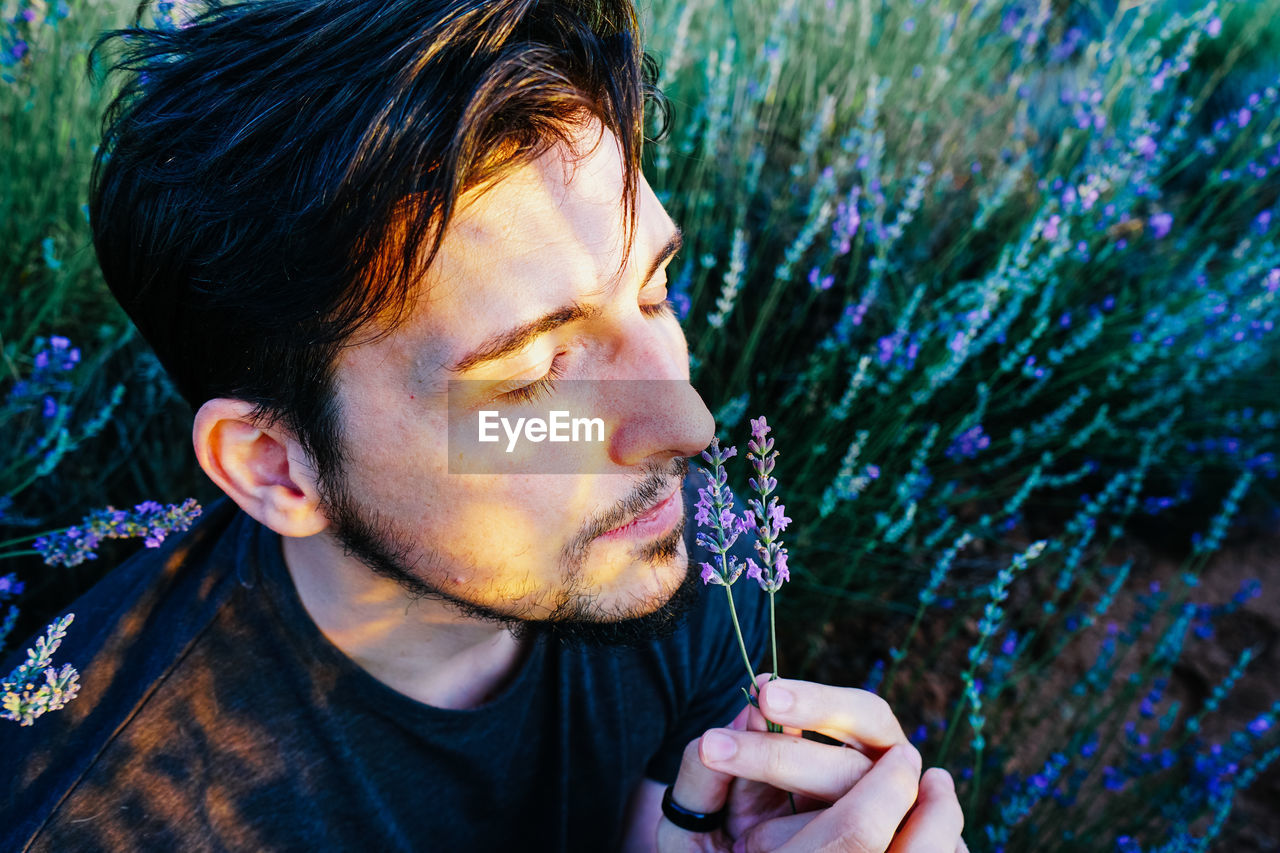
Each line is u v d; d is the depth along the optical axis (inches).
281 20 31.3
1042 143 140.5
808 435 97.7
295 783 41.4
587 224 31.6
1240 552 117.6
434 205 29.7
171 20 43.8
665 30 117.6
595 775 52.2
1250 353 108.3
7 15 80.6
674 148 100.3
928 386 90.8
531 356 32.1
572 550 35.4
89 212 37.0
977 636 103.2
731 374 104.4
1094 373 113.1
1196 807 82.7
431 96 29.3
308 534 37.8
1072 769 88.0
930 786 40.3
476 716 45.2
